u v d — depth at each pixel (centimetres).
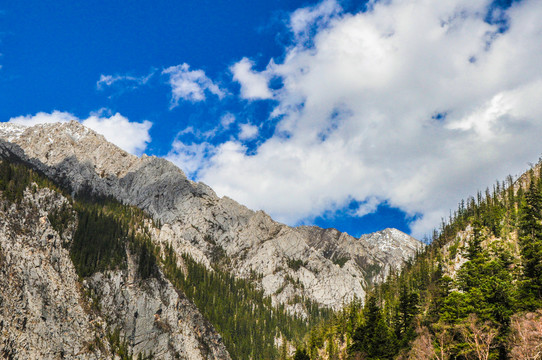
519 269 9538
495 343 7625
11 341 13000
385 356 9988
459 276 10944
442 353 7881
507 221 15188
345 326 16762
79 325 15962
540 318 6900
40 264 16012
